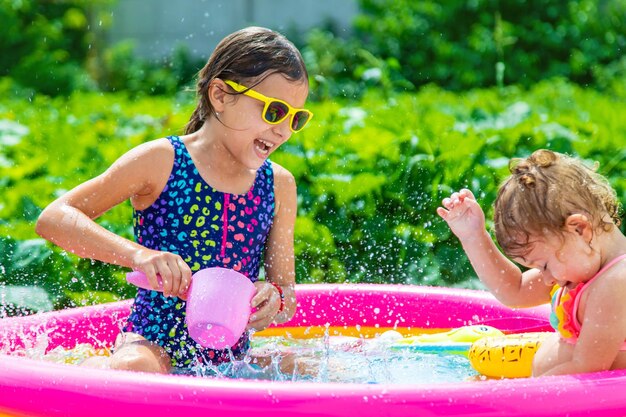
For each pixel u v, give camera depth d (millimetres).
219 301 3029
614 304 2775
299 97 3363
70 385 2479
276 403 2328
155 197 3389
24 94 15250
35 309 4633
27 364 2615
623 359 2820
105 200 3297
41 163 5945
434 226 5074
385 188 5188
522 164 3018
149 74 18156
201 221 3396
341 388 2365
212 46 19750
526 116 6574
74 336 3717
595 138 5996
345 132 5891
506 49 15922
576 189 2879
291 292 3609
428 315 4156
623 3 16641
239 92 3303
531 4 16750
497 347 3166
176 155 3400
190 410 2355
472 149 5449
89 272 4898
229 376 3262
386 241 5109
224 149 3434
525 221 2895
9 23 17547
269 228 3604
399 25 16859
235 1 19844
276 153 5379
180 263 3037
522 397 2412
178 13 19891
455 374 3305
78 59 18547
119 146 6164
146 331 3375
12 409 2557
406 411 2334
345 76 16250
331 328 4180
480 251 3389
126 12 20016
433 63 16391
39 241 4875
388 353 3570
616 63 15609
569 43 16234
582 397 2461
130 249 3072
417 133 5613
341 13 19531
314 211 5188
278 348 3678
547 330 3742
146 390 2396
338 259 5117
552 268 2924
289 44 3408
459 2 16859
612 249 2889
